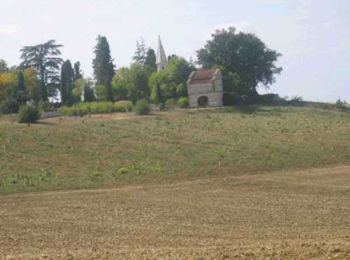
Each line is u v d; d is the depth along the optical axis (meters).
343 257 16.73
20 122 71.56
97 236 24.83
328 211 31.12
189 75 104.69
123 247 22.02
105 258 18.73
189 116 83.25
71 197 38.19
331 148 62.50
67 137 62.97
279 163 54.81
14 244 23.11
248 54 116.38
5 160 52.25
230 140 66.12
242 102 104.19
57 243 23.27
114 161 54.28
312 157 57.84
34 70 119.62
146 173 49.59
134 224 27.94
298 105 102.69
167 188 42.28
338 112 97.19
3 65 140.38
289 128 76.44
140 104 84.62
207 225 27.41
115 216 30.47
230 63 116.56
